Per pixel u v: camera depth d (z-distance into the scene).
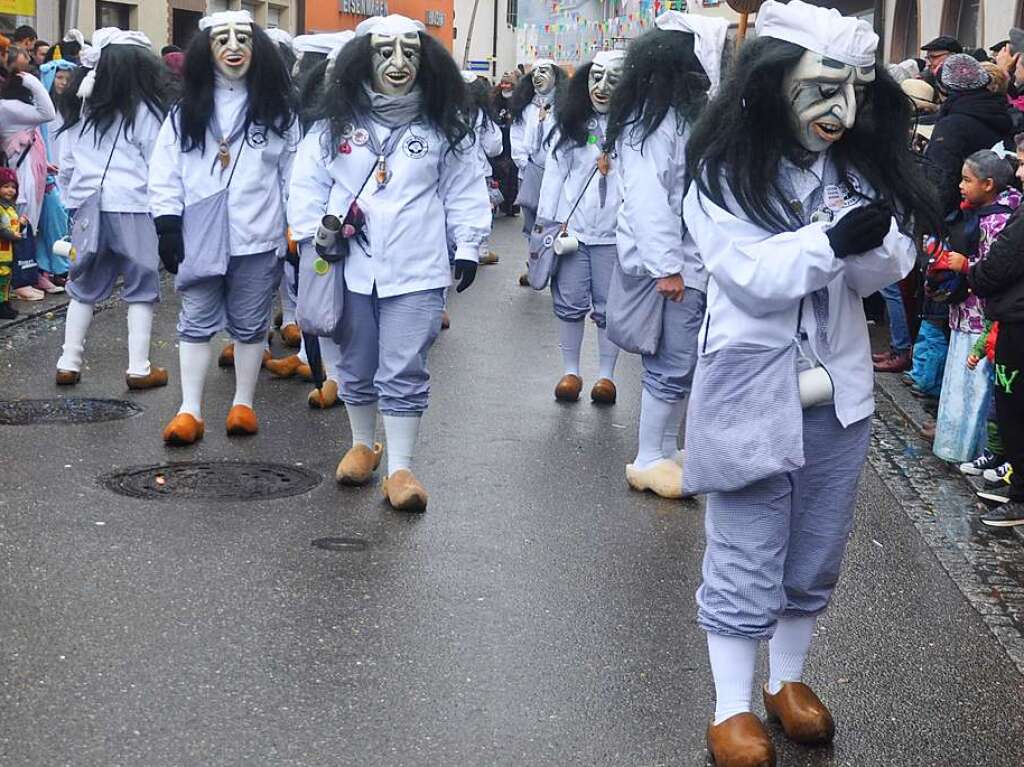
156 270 8.65
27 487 6.48
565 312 8.99
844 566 5.98
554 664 4.71
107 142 8.45
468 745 4.09
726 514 3.98
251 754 3.96
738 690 4.04
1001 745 4.27
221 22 7.25
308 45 8.73
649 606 5.31
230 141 7.36
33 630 4.76
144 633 4.79
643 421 6.93
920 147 9.46
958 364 7.60
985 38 15.13
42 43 14.21
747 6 8.23
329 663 4.62
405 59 6.18
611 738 4.19
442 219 6.44
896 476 7.50
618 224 6.62
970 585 5.79
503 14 53.41
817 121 3.82
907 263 3.98
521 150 13.40
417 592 5.33
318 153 6.37
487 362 10.25
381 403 6.43
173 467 6.96
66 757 3.88
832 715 4.44
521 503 6.63
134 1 30.38
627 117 6.43
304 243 6.43
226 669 4.53
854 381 3.99
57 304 11.71
